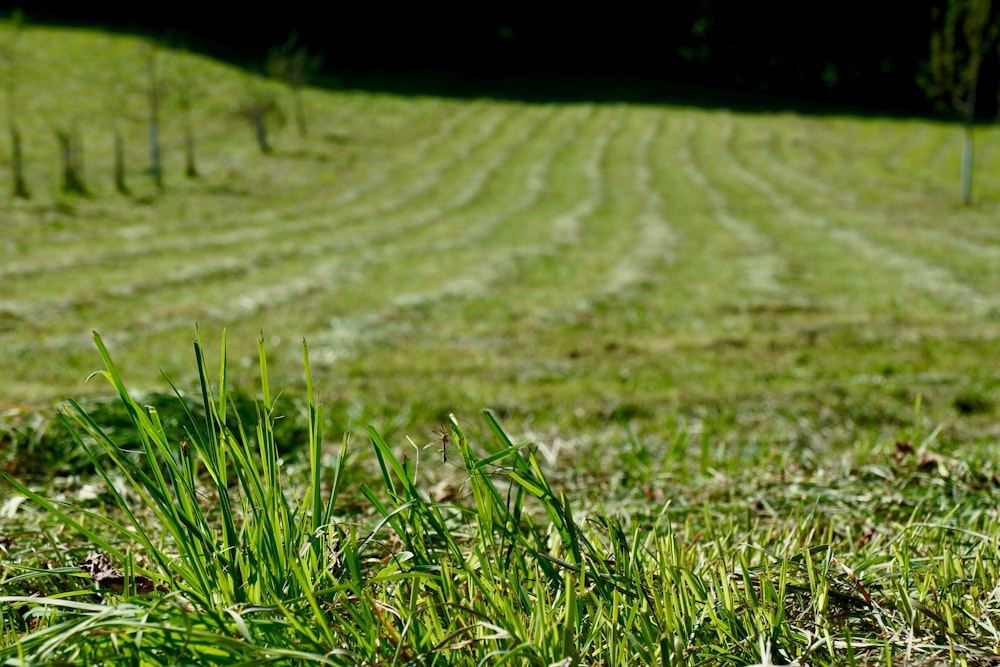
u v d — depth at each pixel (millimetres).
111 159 23781
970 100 20531
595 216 19281
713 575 1743
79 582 1832
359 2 43562
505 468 1589
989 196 21469
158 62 35312
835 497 2781
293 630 1336
